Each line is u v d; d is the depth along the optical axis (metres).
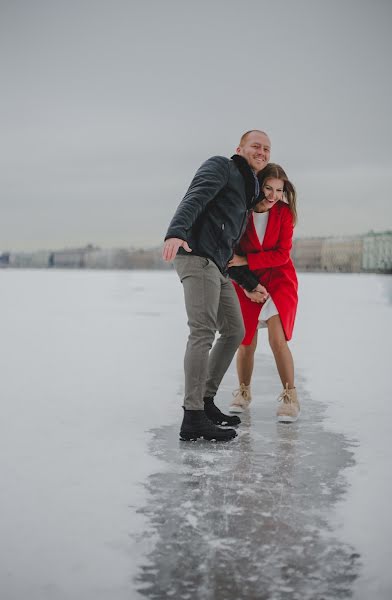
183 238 3.20
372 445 3.23
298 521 2.25
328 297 15.75
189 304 3.42
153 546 2.04
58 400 4.19
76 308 11.82
